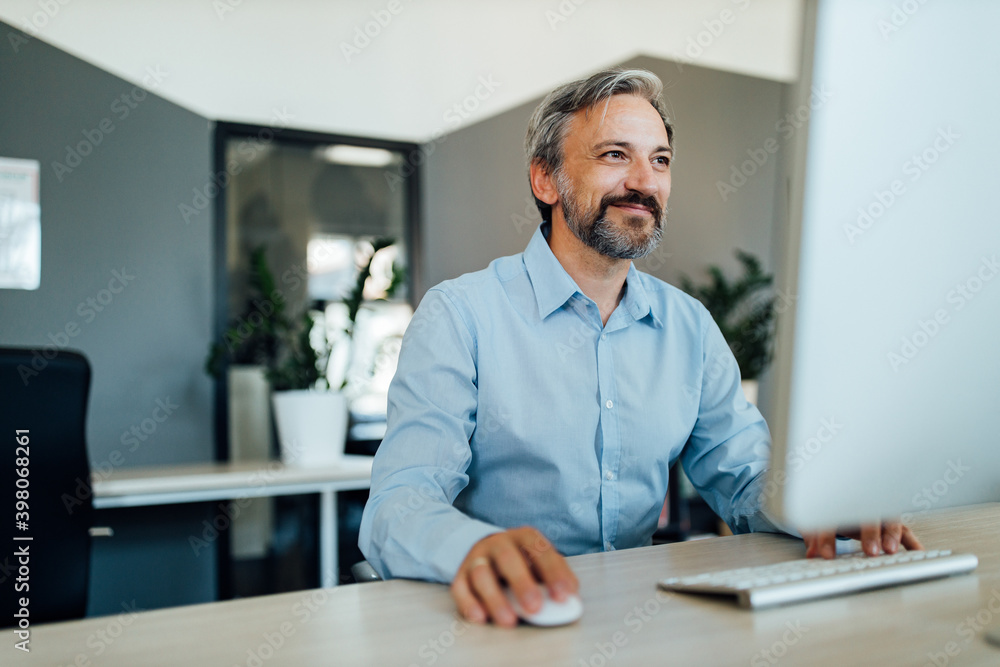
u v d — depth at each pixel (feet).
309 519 12.19
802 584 2.20
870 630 1.94
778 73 16.47
